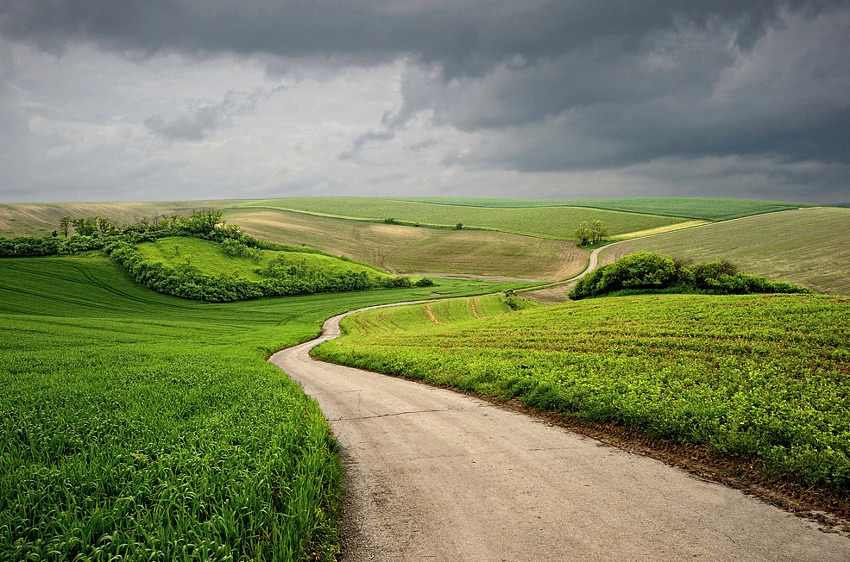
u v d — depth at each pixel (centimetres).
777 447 946
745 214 19662
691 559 591
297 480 802
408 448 1127
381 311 8869
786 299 3369
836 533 664
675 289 6244
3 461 871
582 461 994
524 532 678
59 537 594
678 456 1017
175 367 2455
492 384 1853
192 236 12812
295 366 3291
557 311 4531
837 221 15550
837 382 1453
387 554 637
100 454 903
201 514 698
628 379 1672
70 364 2459
